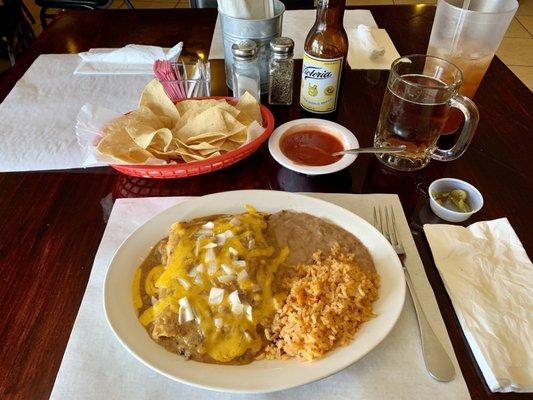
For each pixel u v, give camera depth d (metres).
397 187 0.80
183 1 3.22
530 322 0.56
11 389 0.51
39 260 0.67
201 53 1.18
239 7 0.92
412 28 1.30
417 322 0.58
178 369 0.49
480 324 0.55
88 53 1.16
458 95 0.74
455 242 0.66
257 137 0.82
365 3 3.16
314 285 0.58
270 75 0.97
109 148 0.75
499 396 0.50
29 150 0.87
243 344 0.53
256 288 0.58
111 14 1.36
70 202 0.77
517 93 1.05
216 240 0.62
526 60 2.54
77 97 1.03
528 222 0.73
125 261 0.61
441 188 0.76
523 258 0.64
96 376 0.52
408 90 0.75
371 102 1.01
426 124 0.76
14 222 0.73
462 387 0.51
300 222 0.68
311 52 0.89
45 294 0.62
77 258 0.67
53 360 0.54
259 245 0.63
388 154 0.84
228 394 0.51
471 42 0.85
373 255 0.63
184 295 0.56
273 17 0.94
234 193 0.71
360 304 0.56
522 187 0.80
